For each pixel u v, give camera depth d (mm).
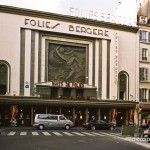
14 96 42719
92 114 48188
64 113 46219
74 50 47812
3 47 43156
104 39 49688
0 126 39500
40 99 43969
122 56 51031
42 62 45406
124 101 49594
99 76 49000
